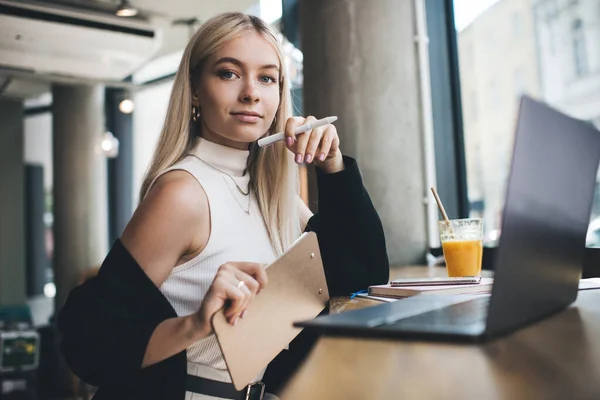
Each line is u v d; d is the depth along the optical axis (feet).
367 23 7.07
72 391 17.97
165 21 15.57
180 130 3.89
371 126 7.06
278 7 10.88
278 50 4.03
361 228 4.35
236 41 3.81
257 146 4.21
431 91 8.39
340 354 2.31
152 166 3.89
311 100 7.37
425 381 1.91
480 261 4.17
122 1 13.91
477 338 2.07
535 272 2.43
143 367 2.98
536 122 2.24
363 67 7.07
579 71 7.25
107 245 21.27
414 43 7.32
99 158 20.34
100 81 18.98
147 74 19.08
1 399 17.38
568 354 2.04
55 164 20.40
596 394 1.75
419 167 7.29
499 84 8.11
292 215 4.33
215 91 3.80
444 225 4.22
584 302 3.09
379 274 4.42
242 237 3.71
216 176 3.75
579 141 2.67
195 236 3.44
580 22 7.23
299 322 2.21
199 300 3.46
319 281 3.55
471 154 8.39
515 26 7.91
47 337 20.07
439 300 2.86
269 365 3.61
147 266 3.21
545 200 2.43
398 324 2.22
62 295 20.18
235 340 2.73
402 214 7.13
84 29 13.99
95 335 2.99
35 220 27.89
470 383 1.84
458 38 8.43
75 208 20.08
